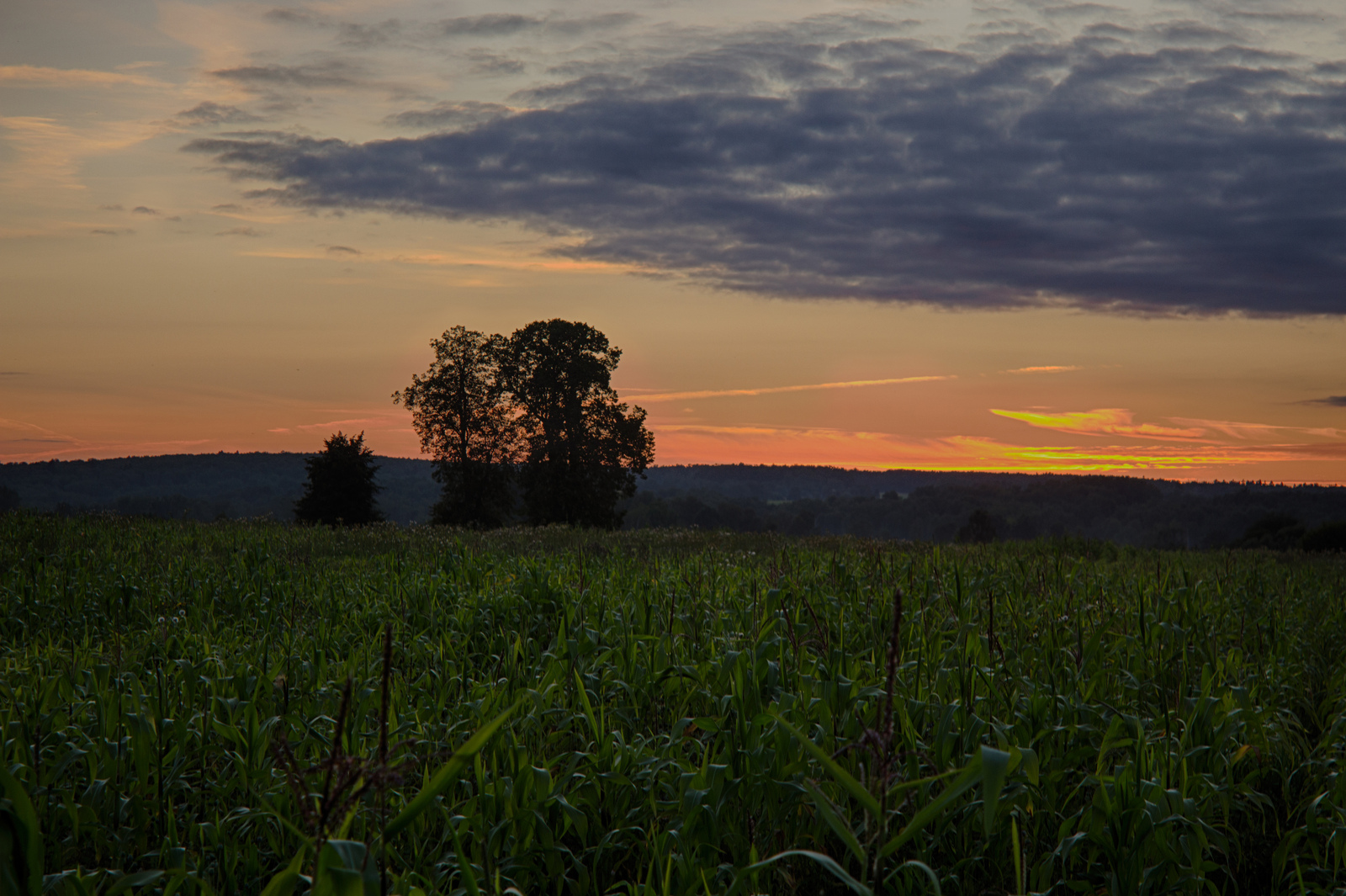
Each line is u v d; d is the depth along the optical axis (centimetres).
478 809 385
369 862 228
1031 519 16138
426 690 567
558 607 815
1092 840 384
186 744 447
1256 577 1092
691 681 551
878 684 510
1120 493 17212
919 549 1741
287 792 389
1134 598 827
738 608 727
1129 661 630
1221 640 741
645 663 584
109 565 1155
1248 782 469
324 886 213
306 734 453
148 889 341
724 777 394
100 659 623
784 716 429
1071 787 449
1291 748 489
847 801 393
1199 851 366
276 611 904
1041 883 372
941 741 415
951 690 509
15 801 231
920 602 769
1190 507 15962
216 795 414
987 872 401
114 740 444
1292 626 820
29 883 232
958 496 18238
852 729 434
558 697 529
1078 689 539
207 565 1241
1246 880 416
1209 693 533
